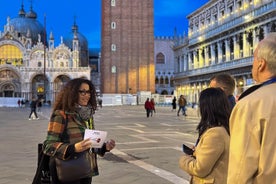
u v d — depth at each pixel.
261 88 3.64
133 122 38.44
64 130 6.07
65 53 142.12
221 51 81.00
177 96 109.19
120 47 101.69
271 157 3.33
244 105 3.54
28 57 139.38
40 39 150.25
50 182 6.16
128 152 17.44
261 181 3.35
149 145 20.02
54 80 137.25
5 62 138.88
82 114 6.23
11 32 139.50
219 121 5.16
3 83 136.12
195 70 94.62
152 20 103.31
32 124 36.25
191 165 5.13
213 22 84.94
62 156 5.75
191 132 27.34
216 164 4.99
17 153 17.05
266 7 62.34
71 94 6.17
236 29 73.19
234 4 74.31
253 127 3.42
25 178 11.89
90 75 144.50
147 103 47.97
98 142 5.80
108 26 101.38
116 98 100.12
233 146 3.55
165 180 11.68
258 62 3.83
